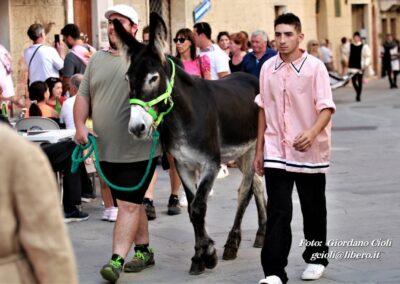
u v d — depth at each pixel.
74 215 11.83
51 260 3.98
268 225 7.91
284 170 7.93
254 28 34.03
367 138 20.83
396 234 10.33
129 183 8.70
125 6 8.99
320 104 7.80
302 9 38.75
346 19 45.72
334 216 11.51
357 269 8.83
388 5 52.34
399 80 48.88
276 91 7.94
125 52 8.29
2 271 3.99
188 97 8.66
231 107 9.23
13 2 20.42
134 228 8.73
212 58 14.19
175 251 9.95
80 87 8.94
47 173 3.99
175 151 8.77
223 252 9.63
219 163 8.93
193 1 29.22
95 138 8.79
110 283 8.66
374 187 13.89
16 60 20.56
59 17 21.70
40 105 13.31
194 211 8.80
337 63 44.34
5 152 3.94
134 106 8.12
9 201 3.97
